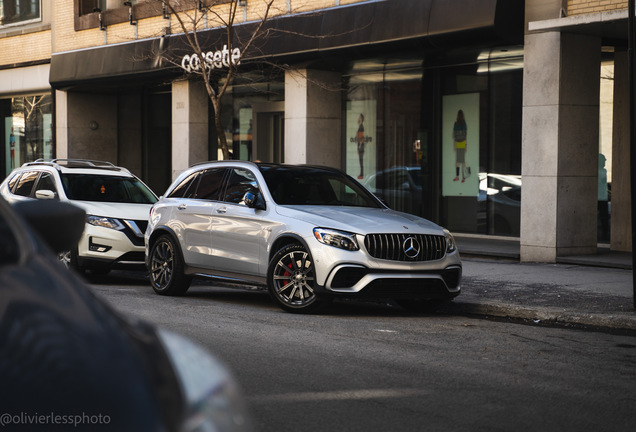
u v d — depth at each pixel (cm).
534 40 1512
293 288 1011
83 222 227
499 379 666
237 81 2266
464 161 1878
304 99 1938
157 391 150
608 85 1650
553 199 1498
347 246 967
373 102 2050
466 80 1864
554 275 1328
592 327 969
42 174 1503
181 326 895
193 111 2281
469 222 1875
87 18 2528
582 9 1430
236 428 160
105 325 161
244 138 2381
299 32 1859
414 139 1969
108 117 2766
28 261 179
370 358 740
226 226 1107
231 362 708
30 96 2934
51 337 151
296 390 613
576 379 674
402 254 983
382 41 1689
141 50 2300
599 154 1667
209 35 2064
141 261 1371
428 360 739
